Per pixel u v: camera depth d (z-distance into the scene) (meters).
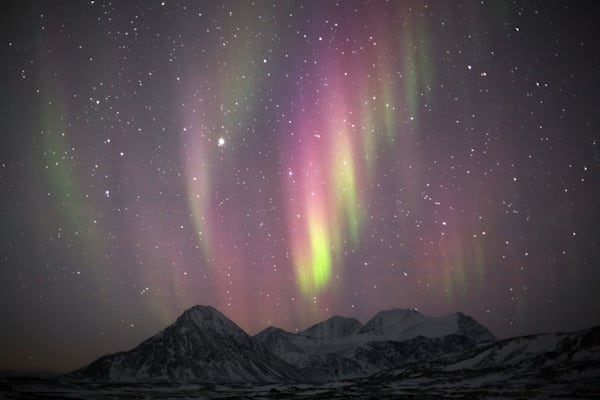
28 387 153.12
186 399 137.50
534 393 113.31
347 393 144.12
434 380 162.12
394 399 115.94
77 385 179.75
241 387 199.75
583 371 136.50
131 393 162.88
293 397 138.25
